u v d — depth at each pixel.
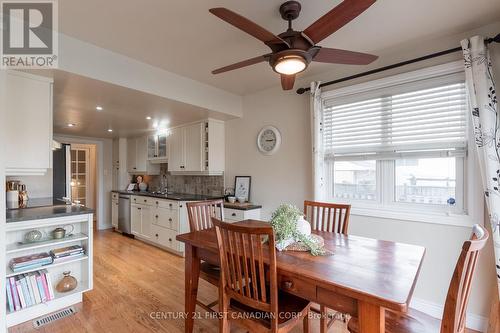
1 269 1.79
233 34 2.03
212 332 1.97
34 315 2.11
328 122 2.87
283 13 1.70
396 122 2.41
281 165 3.24
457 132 2.10
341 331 1.98
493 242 1.80
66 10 1.72
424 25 1.96
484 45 1.86
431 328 1.27
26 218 2.08
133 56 2.39
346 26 1.96
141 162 5.23
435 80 2.19
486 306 1.92
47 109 2.15
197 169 3.92
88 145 5.91
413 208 2.34
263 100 3.43
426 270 2.19
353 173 2.72
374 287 1.10
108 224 5.64
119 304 2.34
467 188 2.06
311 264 1.36
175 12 1.75
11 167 1.98
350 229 2.64
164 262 3.43
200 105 3.10
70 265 2.47
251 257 1.34
